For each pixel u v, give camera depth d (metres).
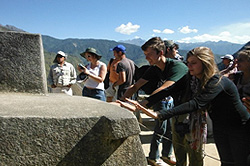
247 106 2.28
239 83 2.93
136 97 4.37
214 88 2.12
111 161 1.68
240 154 2.29
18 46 2.25
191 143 2.50
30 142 1.52
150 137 5.19
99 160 1.65
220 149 2.42
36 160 1.54
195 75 2.28
